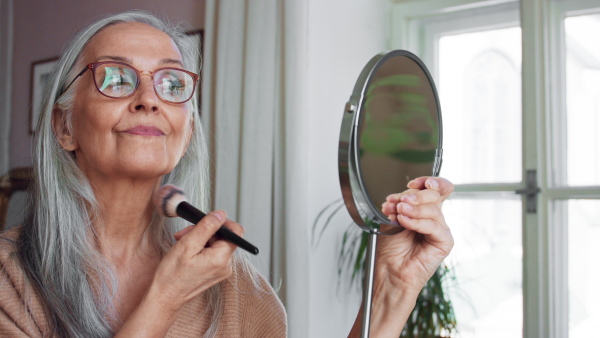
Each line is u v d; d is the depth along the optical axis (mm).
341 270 2479
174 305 729
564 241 2422
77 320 843
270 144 2291
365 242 2361
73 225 886
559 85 2461
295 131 2219
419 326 2324
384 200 769
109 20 908
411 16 2857
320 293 2371
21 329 819
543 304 2426
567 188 2398
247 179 2314
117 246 925
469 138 2672
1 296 822
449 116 2732
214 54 2469
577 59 2430
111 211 901
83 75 863
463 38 2723
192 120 1012
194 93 930
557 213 2436
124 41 861
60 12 3178
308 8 2340
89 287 875
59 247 876
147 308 713
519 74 2562
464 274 2605
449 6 2736
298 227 2193
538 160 2457
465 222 2627
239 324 1019
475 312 2562
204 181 1045
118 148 834
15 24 3379
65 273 861
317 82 2408
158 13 2775
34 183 911
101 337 855
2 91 3346
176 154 887
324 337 2379
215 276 731
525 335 2453
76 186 885
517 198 2510
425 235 919
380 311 940
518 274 2494
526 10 2514
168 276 717
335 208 2496
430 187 836
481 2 2650
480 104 2654
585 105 2410
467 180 2660
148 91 839
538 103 2473
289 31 2248
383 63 729
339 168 718
